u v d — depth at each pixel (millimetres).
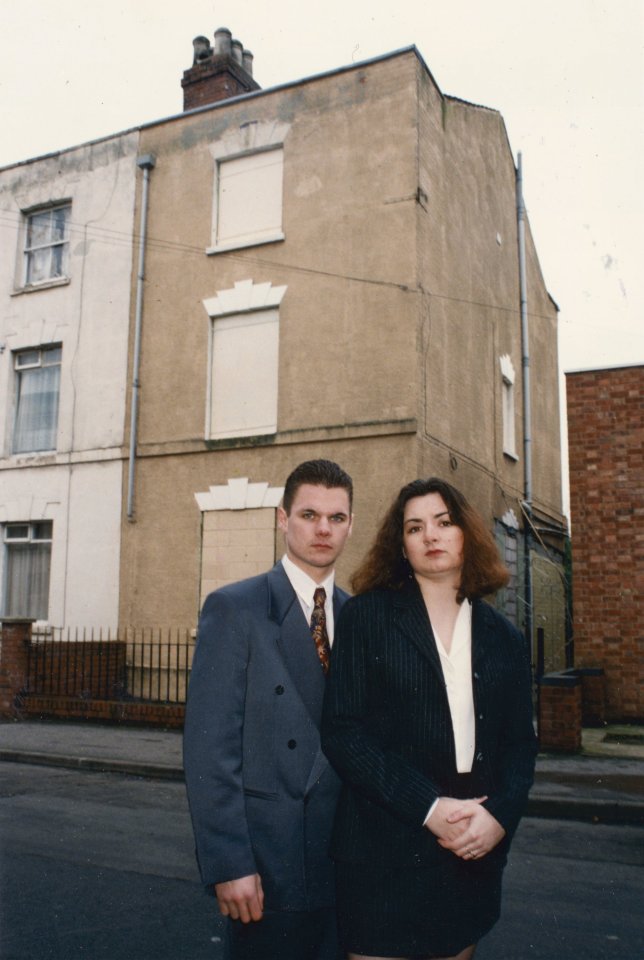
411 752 2256
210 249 13547
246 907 2168
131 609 13414
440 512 2445
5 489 15000
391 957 2174
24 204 15703
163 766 8578
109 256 14641
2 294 15664
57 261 15445
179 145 14211
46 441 15023
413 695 2275
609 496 11680
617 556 11539
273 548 12516
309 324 12672
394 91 12531
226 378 13344
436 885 2188
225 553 12844
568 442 11969
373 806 2250
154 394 13789
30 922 4188
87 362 14547
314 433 12344
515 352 17062
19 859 5312
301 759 2379
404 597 2408
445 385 12984
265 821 2311
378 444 11930
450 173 13820
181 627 12977
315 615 2576
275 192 13414
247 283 13203
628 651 11328
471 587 2406
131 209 14523
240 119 13688
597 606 11547
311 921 2322
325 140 12945
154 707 11469
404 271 12117
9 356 15445
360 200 12555
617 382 11836
